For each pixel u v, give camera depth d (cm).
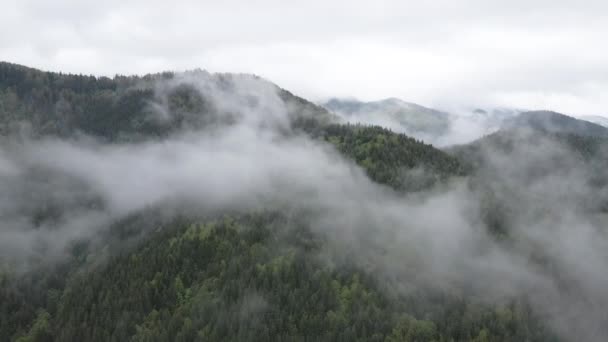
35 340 11625
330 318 10806
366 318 10862
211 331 10212
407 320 11331
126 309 11362
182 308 11138
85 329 11056
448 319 11888
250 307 10800
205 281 11981
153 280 12269
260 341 9950
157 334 10188
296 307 11025
